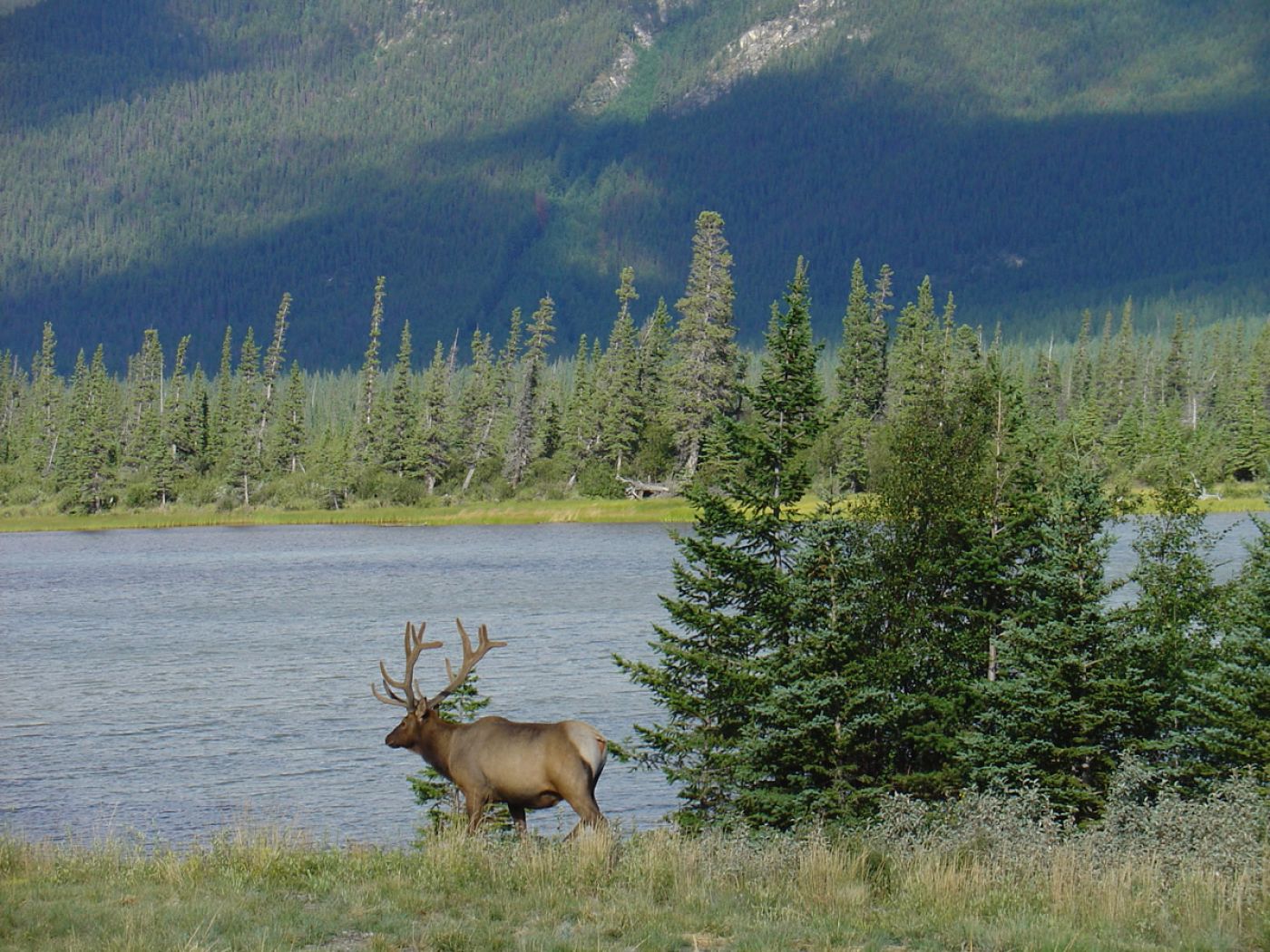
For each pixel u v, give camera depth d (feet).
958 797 200.85
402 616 518.37
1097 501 216.74
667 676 228.02
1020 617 220.84
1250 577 224.12
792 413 244.42
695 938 101.96
